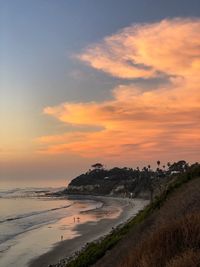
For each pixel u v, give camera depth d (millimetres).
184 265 9172
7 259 50125
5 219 101875
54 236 68625
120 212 120750
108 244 29219
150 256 10648
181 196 24250
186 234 10711
